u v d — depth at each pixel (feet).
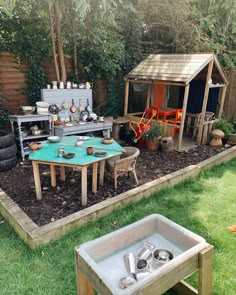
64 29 20.42
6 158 15.11
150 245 7.11
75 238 9.53
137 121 22.06
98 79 23.24
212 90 23.13
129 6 20.21
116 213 11.09
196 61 19.06
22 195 12.26
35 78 19.57
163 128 20.52
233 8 24.04
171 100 26.12
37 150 12.32
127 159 12.77
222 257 8.77
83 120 20.04
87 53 21.98
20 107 18.49
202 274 6.31
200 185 14.12
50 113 18.19
